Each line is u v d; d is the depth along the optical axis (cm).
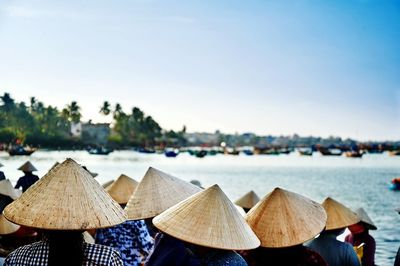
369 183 4175
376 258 1194
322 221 356
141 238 415
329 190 3462
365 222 632
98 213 270
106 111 14062
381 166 8106
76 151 12175
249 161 10444
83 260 273
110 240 410
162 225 308
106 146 14188
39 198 271
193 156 14038
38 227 256
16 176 3312
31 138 10750
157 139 17475
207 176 5175
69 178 280
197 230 297
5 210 277
